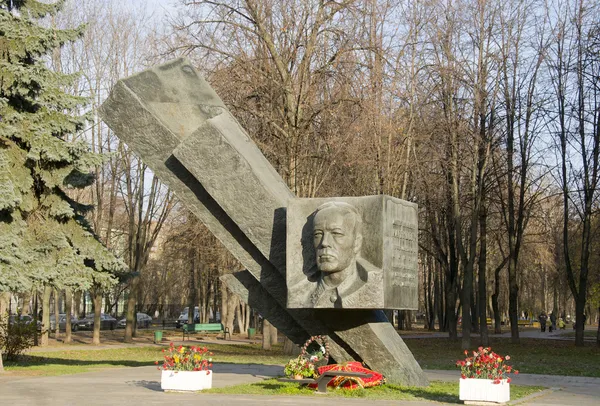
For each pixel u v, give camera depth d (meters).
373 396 11.73
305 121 25.02
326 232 11.45
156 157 13.42
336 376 12.32
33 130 17.91
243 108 24.69
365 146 25.59
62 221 18.95
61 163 18.50
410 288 12.29
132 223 36.75
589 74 31.56
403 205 12.17
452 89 30.00
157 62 25.62
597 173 32.69
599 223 39.75
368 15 25.95
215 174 12.71
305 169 26.19
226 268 30.55
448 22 29.70
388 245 11.60
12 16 17.78
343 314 12.73
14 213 17.91
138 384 14.19
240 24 25.08
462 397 11.26
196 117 13.67
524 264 51.53
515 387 14.44
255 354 27.58
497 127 32.75
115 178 35.81
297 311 13.14
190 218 28.78
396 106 27.55
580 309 32.41
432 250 43.84
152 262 58.00
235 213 12.71
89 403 10.98
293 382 13.37
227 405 10.57
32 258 17.48
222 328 42.06
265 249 12.62
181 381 12.54
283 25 25.03
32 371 17.58
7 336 21.05
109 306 61.81
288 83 25.00
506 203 37.41
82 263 18.53
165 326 61.66
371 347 12.85
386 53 25.41
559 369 20.55
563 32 31.88
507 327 63.88
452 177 32.47
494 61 30.73
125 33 35.25
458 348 32.00
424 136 28.89
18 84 17.56
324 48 25.27
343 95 25.09
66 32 18.66
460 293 44.44
